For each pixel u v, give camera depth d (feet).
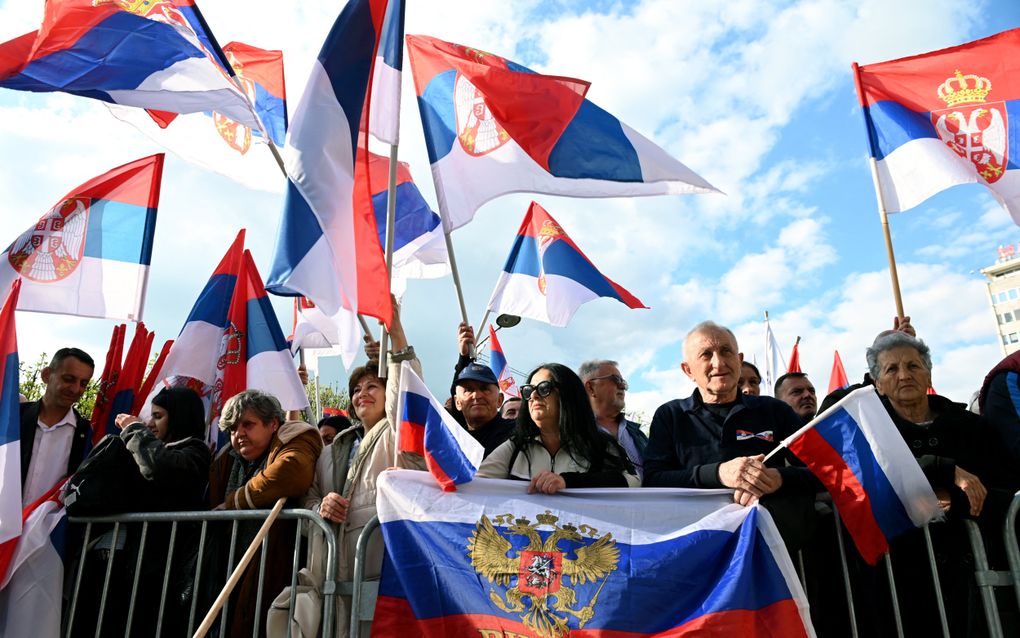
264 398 14.97
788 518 11.54
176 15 16.60
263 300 19.17
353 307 12.49
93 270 18.30
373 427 14.38
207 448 15.60
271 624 12.48
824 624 12.22
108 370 19.12
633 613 10.96
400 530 12.21
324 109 13.53
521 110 15.88
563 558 11.55
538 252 22.89
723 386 12.89
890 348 13.03
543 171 16.02
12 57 15.55
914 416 12.84
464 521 12.09
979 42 17.94
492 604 11.43
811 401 18.76
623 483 12.71
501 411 20.66
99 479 14.46
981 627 11.03
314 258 12.73
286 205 12.90
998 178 16.99
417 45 17.51
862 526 11.44
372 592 12.37
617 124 16.05
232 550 13.12
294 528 13.91
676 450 12.98
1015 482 11.93
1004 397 12.29
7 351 14.85
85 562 14.55
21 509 13.99
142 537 13.79
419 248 20.42
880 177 17.95
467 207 16.15
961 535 11.58
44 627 13.48
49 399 16.81
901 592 11.66
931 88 18.03
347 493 13.69
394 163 14.07
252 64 20.29
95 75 15.92
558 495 12.21
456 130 16.65
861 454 11.63
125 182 19.15
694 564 11.14
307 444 14.24
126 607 14.03
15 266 17.71
